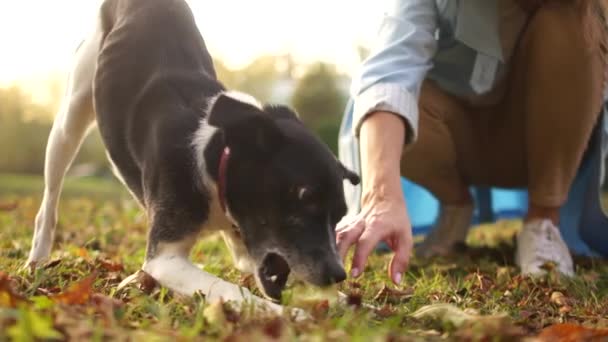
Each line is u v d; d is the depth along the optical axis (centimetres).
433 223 241
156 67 174
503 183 229
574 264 216
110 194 569
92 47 187
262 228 150
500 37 203
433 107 213
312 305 141
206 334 129
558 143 199
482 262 212
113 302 138
